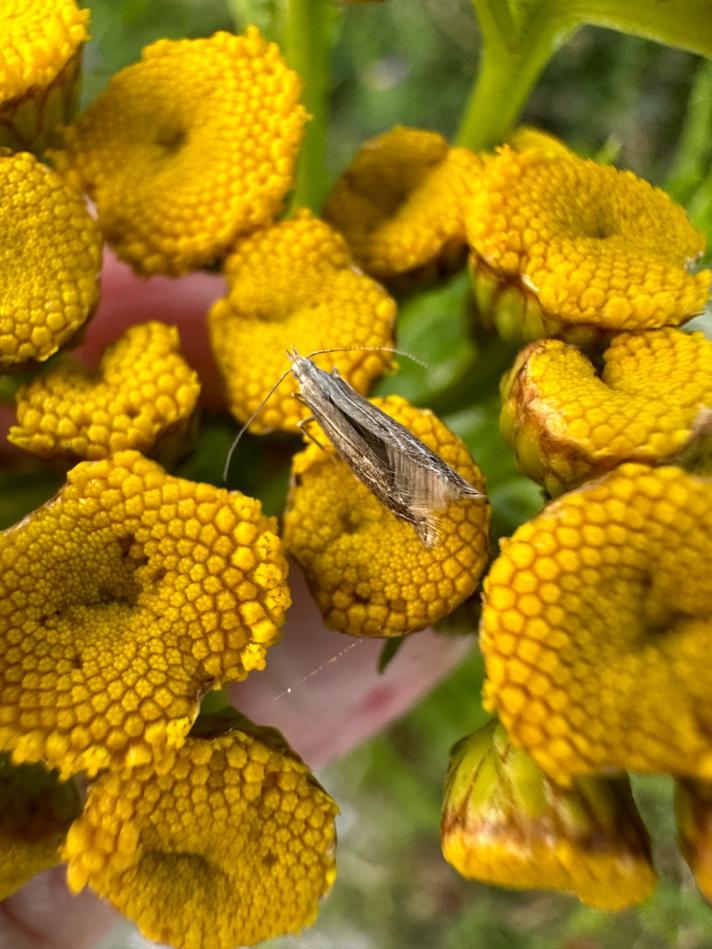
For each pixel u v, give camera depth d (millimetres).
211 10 84
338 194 45
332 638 49
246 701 51
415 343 62
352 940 103
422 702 73
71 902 51
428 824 101
